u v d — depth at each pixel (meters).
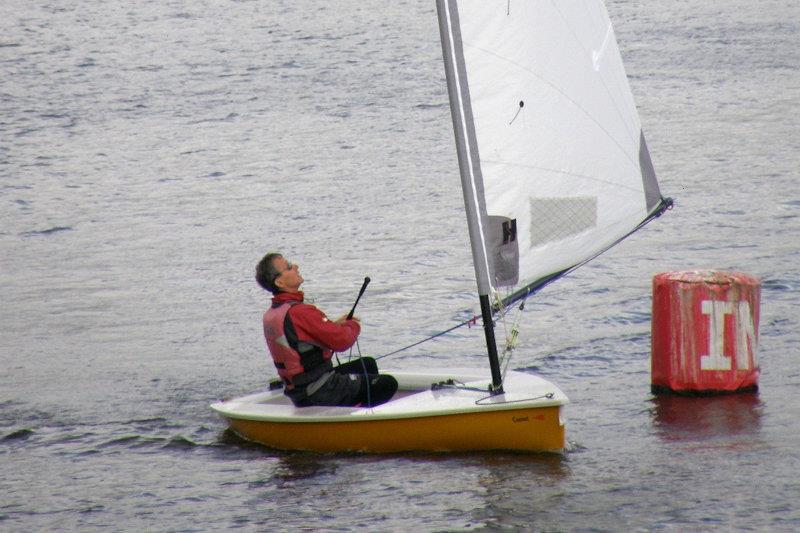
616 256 55.91
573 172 31.39
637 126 32.78
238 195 77.44
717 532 24.14
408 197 75.00
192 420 34.25
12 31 170.25
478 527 24.88
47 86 126.31
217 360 41.84
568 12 30.97
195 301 51.44
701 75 122.38
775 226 61.69
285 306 30.25
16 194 79.00
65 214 72.75
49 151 94.12
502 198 30.30
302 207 73.00
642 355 39.62
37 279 56.66
